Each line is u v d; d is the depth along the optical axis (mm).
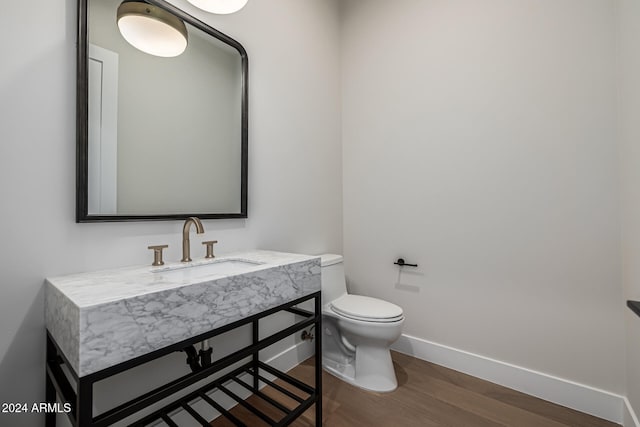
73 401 750
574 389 1441
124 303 689
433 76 1895
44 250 927
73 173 989
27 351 896
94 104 1018
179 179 1271
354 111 2277
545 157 1525
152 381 1166
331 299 1827
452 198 1824
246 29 1568
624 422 1310
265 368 1441
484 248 1714
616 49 1347
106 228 1062
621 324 1350
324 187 2137
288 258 1298
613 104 1358
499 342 1665
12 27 868
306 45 1976
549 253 1520
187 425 1269
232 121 1478
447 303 1848
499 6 1660
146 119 1164
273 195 1723
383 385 1586
